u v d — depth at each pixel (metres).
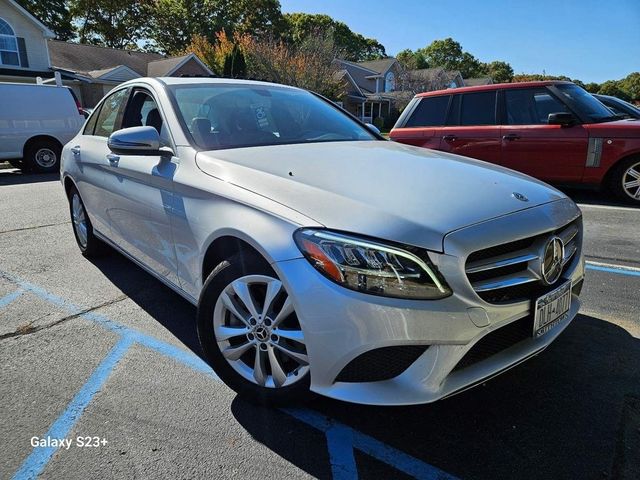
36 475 1.91
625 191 6.46
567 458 1.96
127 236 3.40
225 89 3.37
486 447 2.04
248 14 50.53
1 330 3.12
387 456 2.00
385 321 1.80
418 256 1.80
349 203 1.98
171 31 48.91
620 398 2.34
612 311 3.29
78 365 2.70
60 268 4.33
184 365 2.70
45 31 24.41
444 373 1.86
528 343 2.11
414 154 2.91
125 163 3.20
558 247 2.13
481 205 2.05
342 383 1.95
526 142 6.80
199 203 2.45
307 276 1.90
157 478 1.89
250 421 2.22
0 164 13.78
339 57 38.34
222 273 2.27
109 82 27.06
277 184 2.20
